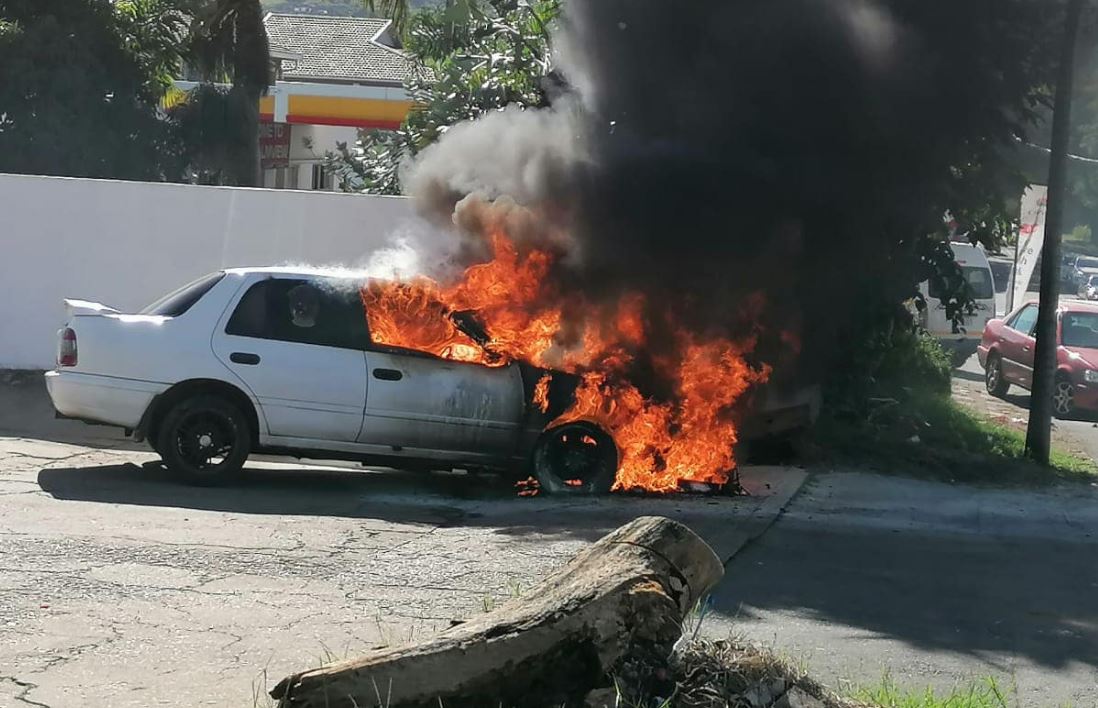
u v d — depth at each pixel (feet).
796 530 30.78
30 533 24.85
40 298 45.55
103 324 31.40
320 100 95.91
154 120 70.23
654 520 16.20
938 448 43.50
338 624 20.02
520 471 33.04
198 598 21.06
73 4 68.28
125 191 45.24
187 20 74.43
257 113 72.43
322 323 32.12
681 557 15.88
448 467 32.91
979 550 30.04
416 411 32.04
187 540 25.22
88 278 45.52
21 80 65.00
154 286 45.55
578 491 32.99
